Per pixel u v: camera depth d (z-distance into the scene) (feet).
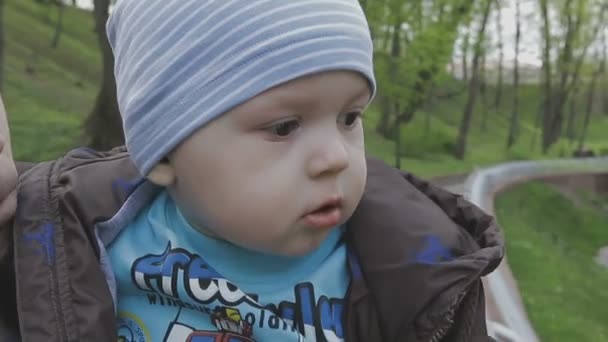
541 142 100.42
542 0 92.99
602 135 118.73
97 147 35.50
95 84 63.93
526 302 28.73
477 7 56.03
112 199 3.84
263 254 3.61
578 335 26.14
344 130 3.20
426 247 3.67
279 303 3.60
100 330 3.38
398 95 46.42
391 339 3.73
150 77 3.20
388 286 3.70
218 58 3.02
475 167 69.72
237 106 2.98
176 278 3.54
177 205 3.55
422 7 44.50
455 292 3.49
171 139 3.15
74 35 80.84
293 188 3.01
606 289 36.45
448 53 44.50
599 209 68.80
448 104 102.22
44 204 3.65
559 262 38.55
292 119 3.00
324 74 2.96
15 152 37.93
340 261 3.83
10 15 75.56
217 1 3.07
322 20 3.01
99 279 3.50
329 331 3.65
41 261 3.46
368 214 3.85
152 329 3.63
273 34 2.96
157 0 3.24
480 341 3.71
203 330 3.57
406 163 60.44
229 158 3.04
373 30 40.29
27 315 3.34
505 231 43.96
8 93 50.62
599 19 92.12
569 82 103.30
